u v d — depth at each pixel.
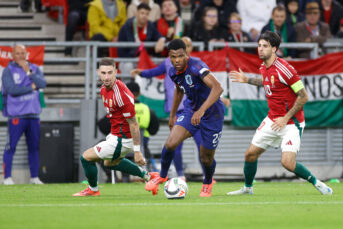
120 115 25.92
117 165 27.98
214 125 25.52
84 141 43.12
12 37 50.94
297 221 16.86
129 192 30.52
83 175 43.25
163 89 44.56
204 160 26.25
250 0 49.19
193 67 24.53
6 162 41.06
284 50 47.16
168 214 18.44
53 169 42.62
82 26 50.16
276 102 26.06
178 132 25.61
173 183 24.62
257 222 16.59
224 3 48.97
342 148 46.84
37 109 41.34
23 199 25.50
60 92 47.88
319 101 45.94
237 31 47.47
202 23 47.34
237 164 45.78
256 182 43.88
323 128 46.66
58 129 42.84
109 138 26.56
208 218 17.45
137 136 25.72
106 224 16.02
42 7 53.38
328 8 52.94
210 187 27.03
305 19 49.53
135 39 45.41
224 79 44.78
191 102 25.78
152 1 49.38
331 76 46.06
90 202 23.23
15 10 53.88
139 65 43.88
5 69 41.00
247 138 45.91
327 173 46.53
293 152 25.92
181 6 52.53
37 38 51.12
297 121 26.02
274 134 26.28
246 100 45.19
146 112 39.75
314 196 26.84
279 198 25.39
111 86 25.42
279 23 47.12
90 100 43.31
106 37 46.62
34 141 41.34
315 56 46.62
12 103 40.75
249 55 44.88
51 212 19.16
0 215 18.30
